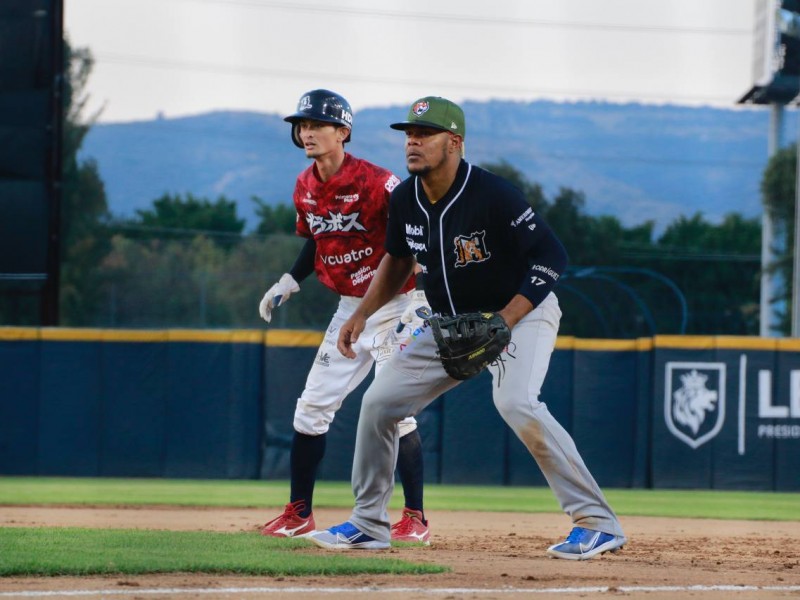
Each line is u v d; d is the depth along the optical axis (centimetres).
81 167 14012
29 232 4309
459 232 1652
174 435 4250
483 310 1709
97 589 1352
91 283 13662
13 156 4300
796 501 3897
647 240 15362
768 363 4319
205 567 1499
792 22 10406
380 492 1772
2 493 3512
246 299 15012
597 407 4312
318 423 2086
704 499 3897
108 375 4256
